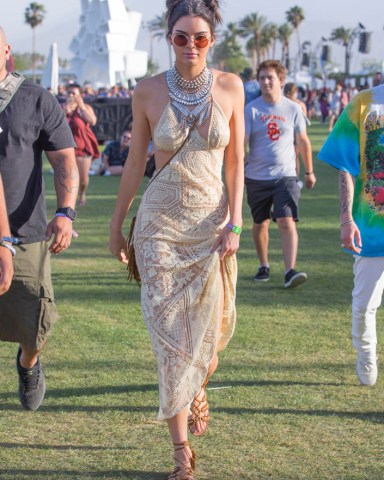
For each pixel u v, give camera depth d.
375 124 5.00
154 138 4.27
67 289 8.51
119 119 26.78
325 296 8.18
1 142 4.54
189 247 4.22
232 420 4.84
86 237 11.91
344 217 5.02
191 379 4.10
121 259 4.60
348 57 72.12
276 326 6.97
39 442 4.54
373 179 5.06
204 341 4.16
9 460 4.28
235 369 5.80
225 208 4.30
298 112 8.73
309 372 5.74
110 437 4.61
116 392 5.34
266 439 4.56
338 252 10.69
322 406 5.07
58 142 4.68
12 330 4.77
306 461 4.27
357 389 5.39
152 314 4.13
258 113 8.66
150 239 4.21
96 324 7.03
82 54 43.53
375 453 4.38
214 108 4.22
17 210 4.60
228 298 4.35
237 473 4.13
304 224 13.13
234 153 4.36
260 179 8.66
